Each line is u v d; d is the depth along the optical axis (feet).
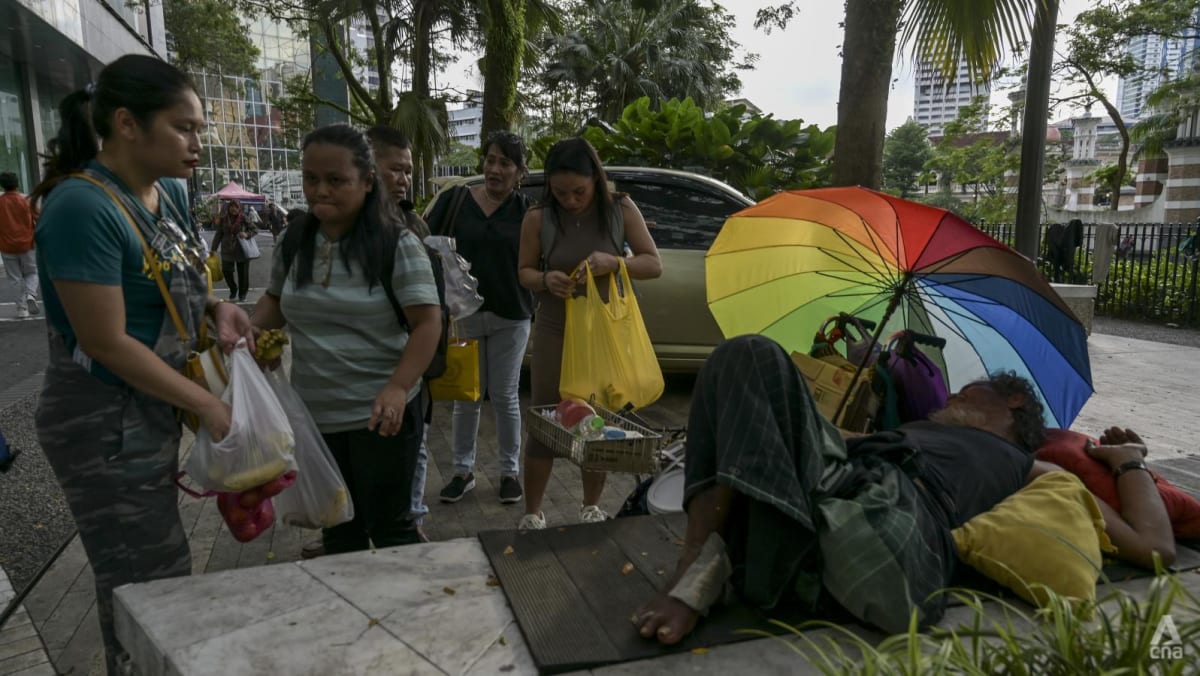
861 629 6.56
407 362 8.02
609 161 29.89
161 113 6.48
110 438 6.64
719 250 11.25
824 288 10.88
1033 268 8.77
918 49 17.92
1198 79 77.36
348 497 8.09
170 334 6.89
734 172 29.37
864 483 7.06
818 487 6.82
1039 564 6.95
